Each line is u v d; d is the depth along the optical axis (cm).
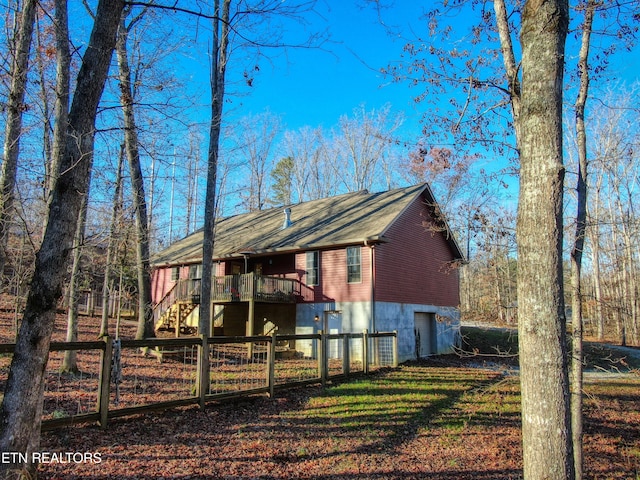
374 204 2012
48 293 413
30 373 401
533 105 390
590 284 2966
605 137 1747
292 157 4025
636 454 759
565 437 348
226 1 1301
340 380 1123
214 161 1312
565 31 399
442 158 778
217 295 1825
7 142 746
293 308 1900
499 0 625
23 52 773
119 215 1153
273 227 2209
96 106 468
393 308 1759
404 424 803
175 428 670
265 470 562
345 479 563
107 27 471
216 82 1333
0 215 730
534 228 377
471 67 671
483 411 930
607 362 1778
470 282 3294
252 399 869
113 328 1836
